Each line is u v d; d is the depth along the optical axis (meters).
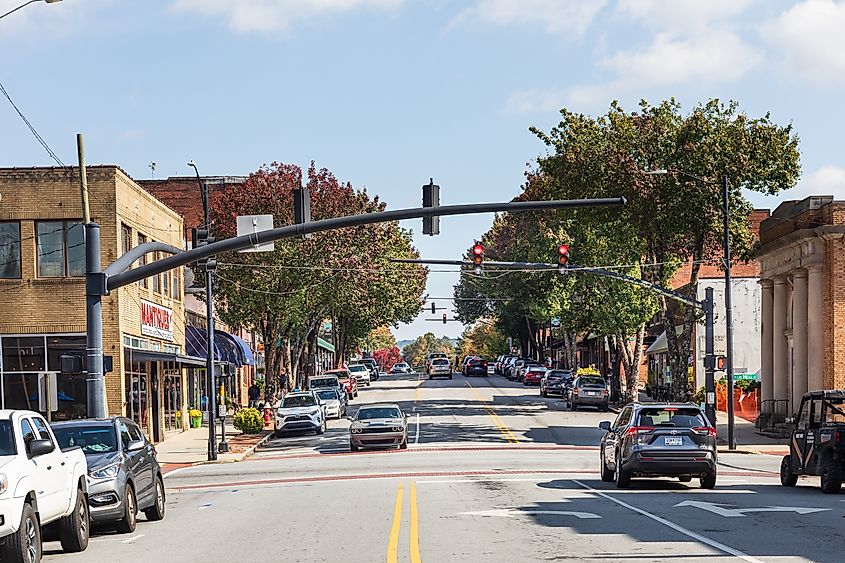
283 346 58.75
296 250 53.88
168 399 49.56
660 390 68.94
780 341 48.03
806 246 43.25
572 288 62.72
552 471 29.91
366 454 38.25
